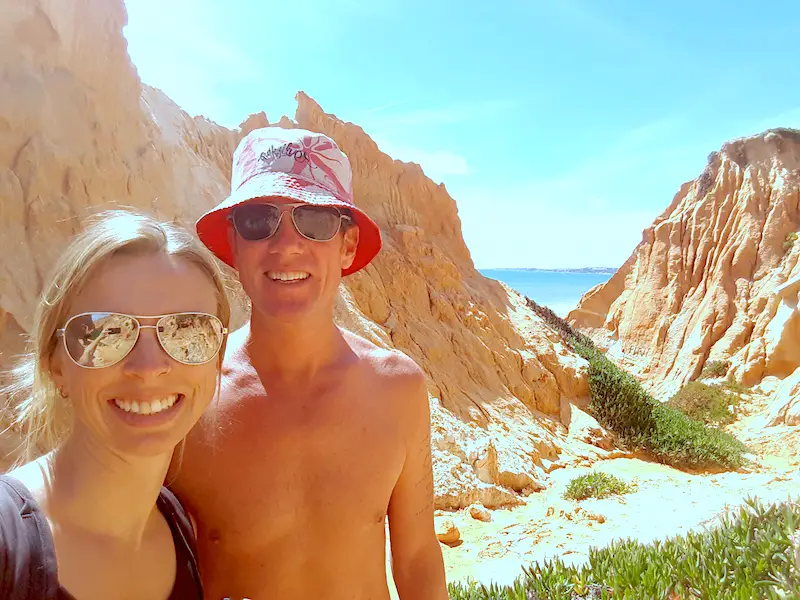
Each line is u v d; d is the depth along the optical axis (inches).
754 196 398.9
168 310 18.5
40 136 90.4
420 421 34.3
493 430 151.3
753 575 39.2
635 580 42.9
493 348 187.2
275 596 29.8
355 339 34.8
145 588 20.5
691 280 411.8
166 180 113.3
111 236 18.3
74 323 17.7
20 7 94.3
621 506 120.9
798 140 413.1
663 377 374.9
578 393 192.7
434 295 186.4
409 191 229.8
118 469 18.8
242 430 29.3
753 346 306.3
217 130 181.9
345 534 30.6
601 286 480.4
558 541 100.7
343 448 30.6
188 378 19.2
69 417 19.7
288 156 28.9
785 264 354.9
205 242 32.0
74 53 100.7
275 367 30.2
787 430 211.2
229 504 29.2
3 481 17.3
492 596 50.8
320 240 28.6
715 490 133.7
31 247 83.8
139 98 115.3
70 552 17.7
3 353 73.5
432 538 36.4
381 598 32.4
